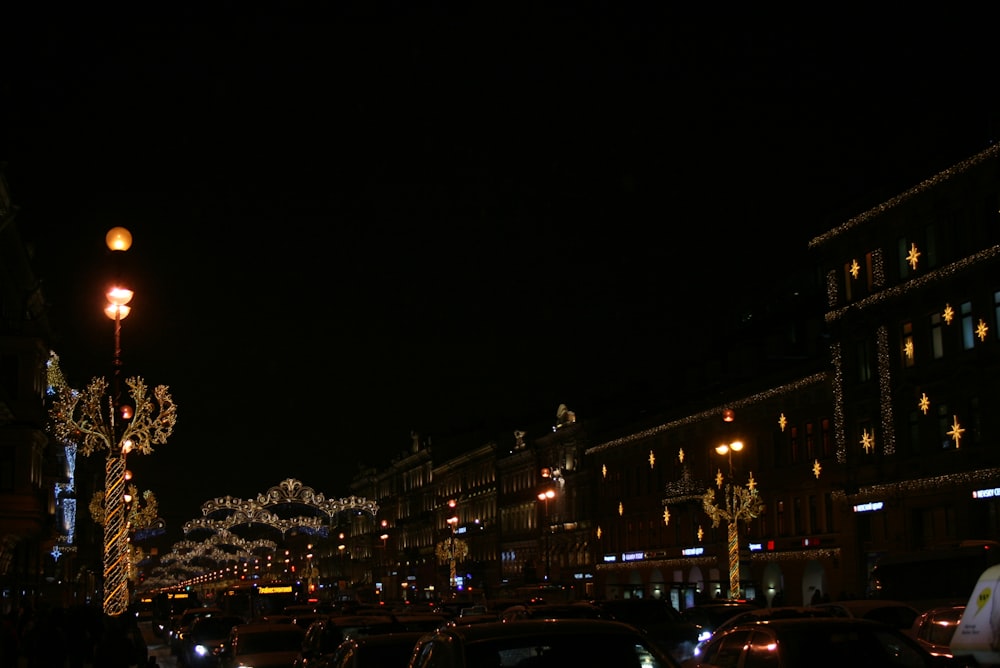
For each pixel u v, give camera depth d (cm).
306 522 10688
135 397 3019
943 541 4262
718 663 1482
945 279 4241
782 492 5400
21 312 5650
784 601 5334
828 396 5066
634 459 7194
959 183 4191
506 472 9819
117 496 2775
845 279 4931
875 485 4603
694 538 6319
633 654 985
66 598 8069
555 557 8512
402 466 13700
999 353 3975
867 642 1367
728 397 5900
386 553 14150
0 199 4516
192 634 3556
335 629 2134
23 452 4825
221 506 9944
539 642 986
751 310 7331
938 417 4312
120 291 2425
